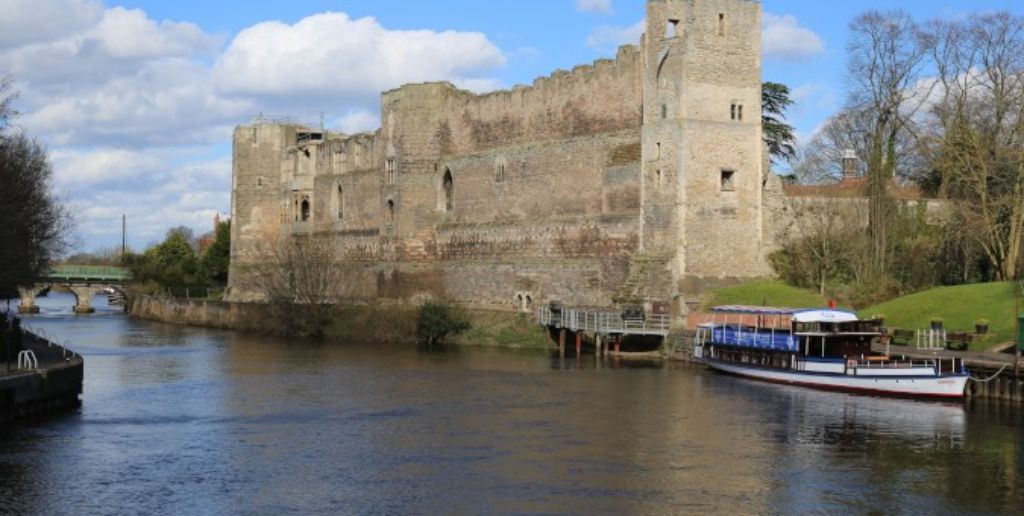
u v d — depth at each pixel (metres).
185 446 43.22
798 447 42.12
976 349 56.31
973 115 78.00
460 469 39.06
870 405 51.09
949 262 75.06
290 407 52.38
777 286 70.88
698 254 73.38
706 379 60.53
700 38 73.75
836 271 75.69
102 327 111.50
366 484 37.16
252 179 126.62
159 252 145.25
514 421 47.97
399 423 47.78
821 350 57.22
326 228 117.12
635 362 69.12
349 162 113.50
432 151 99.25
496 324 85.75
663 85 74.31
